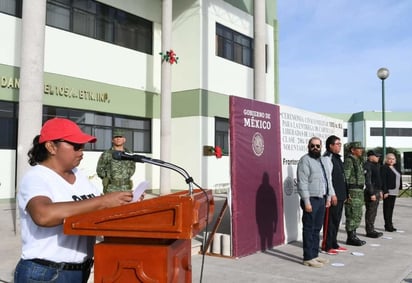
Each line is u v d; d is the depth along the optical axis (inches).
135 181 607.2
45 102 498.3
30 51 299.3
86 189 95.0
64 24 527.2
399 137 2162.9
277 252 276.7
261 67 483.5
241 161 263.4
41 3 302.4
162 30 571.2
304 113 340.2
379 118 2149.4
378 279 220.5
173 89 658.2
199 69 634.2
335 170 277.7
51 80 506.3
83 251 88.7
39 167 87.1
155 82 642.2
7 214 384.8
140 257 79.7
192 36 642.8
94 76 556.4
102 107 564.4
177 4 658.8
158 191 633.6
